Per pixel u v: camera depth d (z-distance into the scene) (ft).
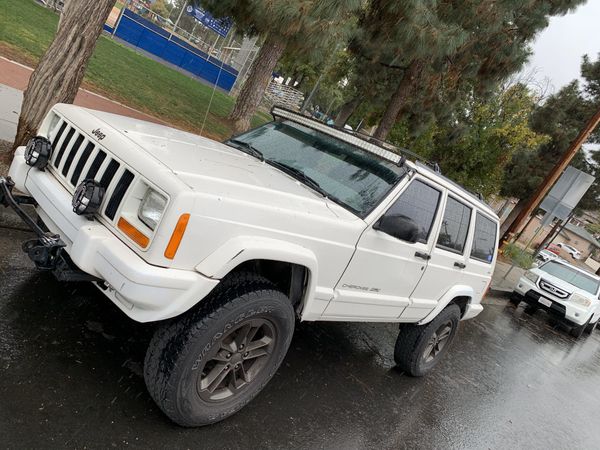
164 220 8.16
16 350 10.03
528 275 45.11
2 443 7.82
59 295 12.58
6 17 52.85
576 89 81.30
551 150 85.76
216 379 9.80
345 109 80.94
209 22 83.15
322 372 15.26
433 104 55.01
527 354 30.04
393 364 18.47
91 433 8.79
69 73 17.21
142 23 101.91
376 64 59.57
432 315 16.08
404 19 35.63
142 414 9.75
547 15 46.50
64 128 10.75
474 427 16.24
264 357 10.62
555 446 17.47
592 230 280.10
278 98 141.90
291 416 12.17
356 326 20.92
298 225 10.06
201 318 9.00
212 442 9.91
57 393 9.36
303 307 11.03
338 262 11.30
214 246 8.76
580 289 43.47
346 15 28.76
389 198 12.41
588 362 35.37
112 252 8.24
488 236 17.98
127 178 8.86
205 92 80.02
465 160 69.26
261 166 12.33
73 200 8.86
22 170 10.69
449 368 21.24
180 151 10.11
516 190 88.12
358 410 13.97
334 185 12.52
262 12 28.66
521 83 69.10
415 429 14.30
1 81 29.35
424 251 13.97
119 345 11.55
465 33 36.83
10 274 12.63
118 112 34.60
